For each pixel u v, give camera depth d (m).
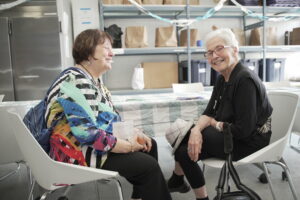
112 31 3.70
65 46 3.66
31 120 1.12
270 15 4.41
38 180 1.08
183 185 1.72
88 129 1.06
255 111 1.25
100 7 3.63
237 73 1.32
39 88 3.67
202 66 3.90
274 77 4.18
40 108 1.12
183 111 1.82
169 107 1.80
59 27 3.60
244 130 1.23
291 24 4.71
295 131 1.92
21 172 2.31
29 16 3.58
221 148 1.31
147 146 1.37
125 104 1.73
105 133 1.11
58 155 1.09
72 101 1.06
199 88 2.89
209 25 4.49
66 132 1.10
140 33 3.67
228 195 1.11
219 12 4.32
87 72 1.25
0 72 3.59
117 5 3.59
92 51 1.21
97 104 1.16
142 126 1.75
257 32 4.12
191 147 1.33
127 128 1.20
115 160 1.14
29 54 3.61
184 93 2.45
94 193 1.92
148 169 1.14
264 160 1.19
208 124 1.45
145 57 4.37
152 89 3.82
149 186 1.14
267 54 4.69
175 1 3.75
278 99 1.44
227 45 1.36
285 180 2.00
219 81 1.52
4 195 1.91
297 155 2.53
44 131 1.09
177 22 3.60
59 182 1.03
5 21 3.51
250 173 2.16
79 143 1.11
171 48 3.70
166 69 3.91
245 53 4.57
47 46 3.61
